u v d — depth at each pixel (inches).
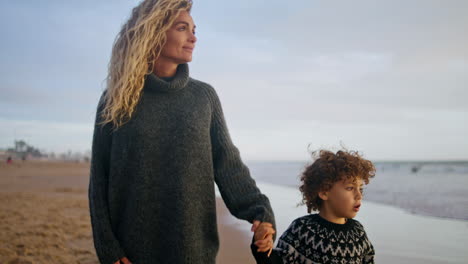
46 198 418.6
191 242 67.1
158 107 69.6
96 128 70.6
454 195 493.4
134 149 67.4
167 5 69.4
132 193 67.0
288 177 1053.2
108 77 71.4
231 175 74.1
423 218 303.3
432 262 175.9
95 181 68.7
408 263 174.6
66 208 336.2
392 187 646.5
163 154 68.4
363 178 80.1
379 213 333.7
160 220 67.7
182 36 71.0
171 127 69.3
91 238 210.8
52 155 4798.2
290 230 81.0
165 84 69.6
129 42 69.4
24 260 164.6
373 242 216.8
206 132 72.1
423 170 1563.7
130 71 67.3
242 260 180.2
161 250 67.5
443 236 232.2
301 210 339.0
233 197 72.9
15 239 201.9
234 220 299.9
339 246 76.4
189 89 73.7
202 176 70.0
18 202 369.7
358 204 78.8
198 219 69.0
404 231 248.4
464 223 277.7
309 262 76.7
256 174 1306.6
